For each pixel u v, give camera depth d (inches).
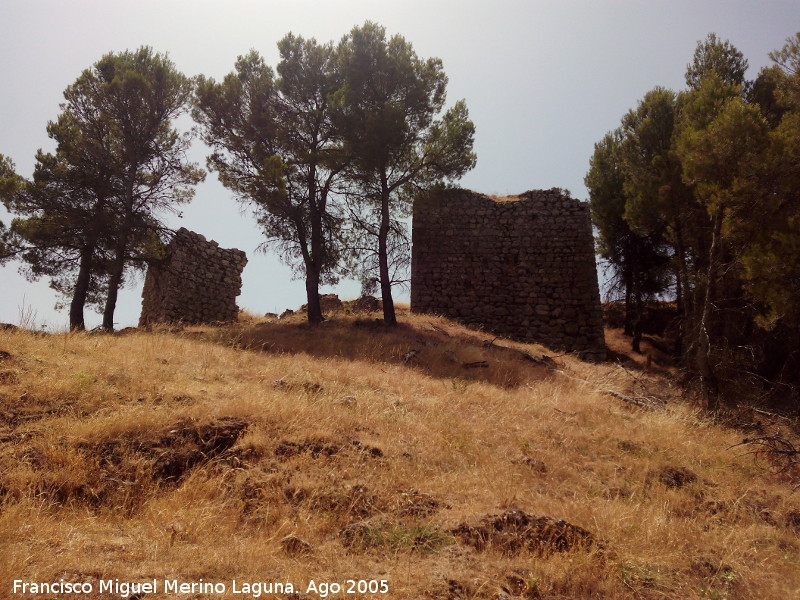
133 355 419.8
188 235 888.9
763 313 628.7
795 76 588.4
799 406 552.1
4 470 238.2
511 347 788.6
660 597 201.9
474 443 341.4
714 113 663.8
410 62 862.5
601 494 297.1
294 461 272.4
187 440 279.9
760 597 211.5
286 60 861.2
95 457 255.6
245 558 198.1
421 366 599.8
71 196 802.8
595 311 940.0
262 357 529.0
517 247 979.9
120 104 825.5
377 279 820.6
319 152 823.7
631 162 858.1
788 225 517.3
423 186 880.9
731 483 330.0
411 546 213.2
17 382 316.5
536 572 203.9
